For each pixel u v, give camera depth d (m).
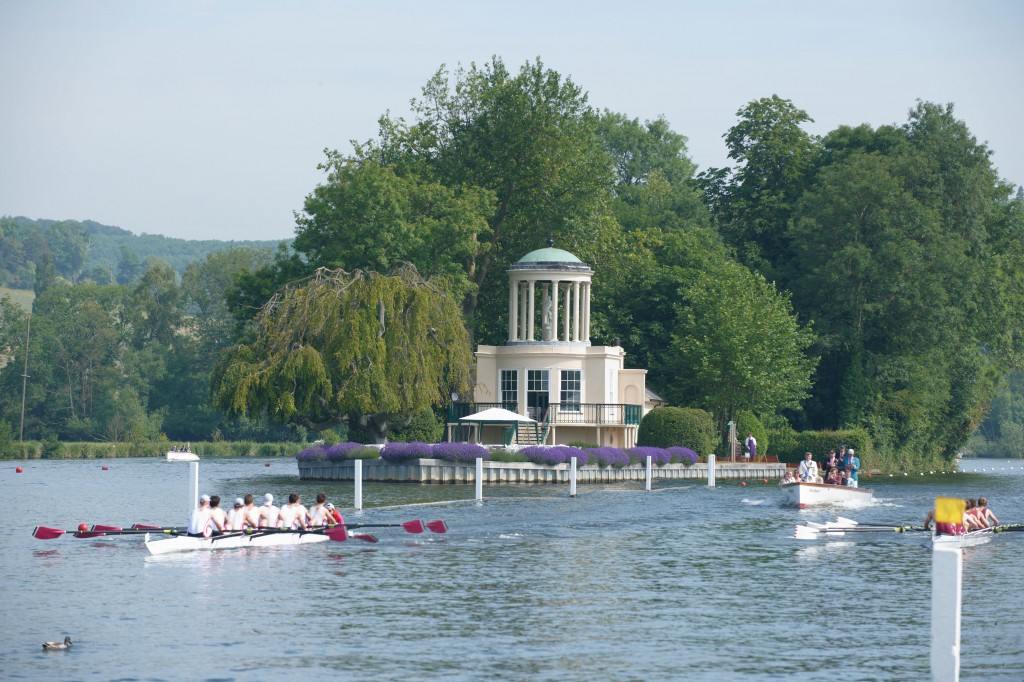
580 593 66.88
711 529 96.69
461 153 192.00
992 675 50.56
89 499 125.31
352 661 51.59
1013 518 116.81
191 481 93.94
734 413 184.12
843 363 199.00
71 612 60.78
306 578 71.06
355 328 144.62
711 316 182.00
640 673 50.25
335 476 146.75
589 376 174.38
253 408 145.38
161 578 70.81
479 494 117.12
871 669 51.06
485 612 61.50
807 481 119.00
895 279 193.62
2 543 85.62
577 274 174.88
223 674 49.62
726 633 57.22
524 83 190.75
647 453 157.38
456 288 168.75
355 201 165.62
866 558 80.69
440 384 153.75
